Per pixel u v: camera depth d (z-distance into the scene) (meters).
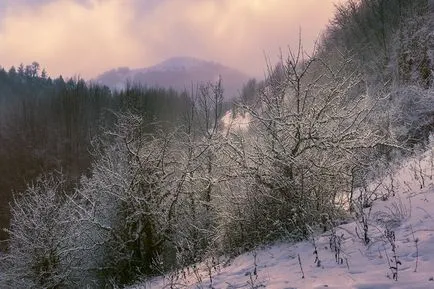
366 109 9.11
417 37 21.70
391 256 5.49
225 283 6.36
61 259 15.78
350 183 8.88
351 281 4.95
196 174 14.09
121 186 14.47
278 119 9.16
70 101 63.41
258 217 9.27
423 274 4.72
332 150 8.88
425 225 6.14
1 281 16.36
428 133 14.35
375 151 10.99
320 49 10.95
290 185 8.73
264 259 7.36
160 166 14.88
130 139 14.97
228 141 9.88
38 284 15.58
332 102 9.34
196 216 13.70
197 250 11.91
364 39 31.09
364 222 6.38
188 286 7.14
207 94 16.42
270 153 9.25
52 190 16.91
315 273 5.60
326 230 7.71
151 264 14.36
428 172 9.12
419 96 15.45
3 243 22.88
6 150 55.59
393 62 23.03
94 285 15.55
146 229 14.62
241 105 9.55
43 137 58.66
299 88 9.15
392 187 8.28
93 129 53.69
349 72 11.41
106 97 66.94
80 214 15.16
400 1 29.59
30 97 80.56
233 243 10.07
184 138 15.74
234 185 10.03
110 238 14.76
